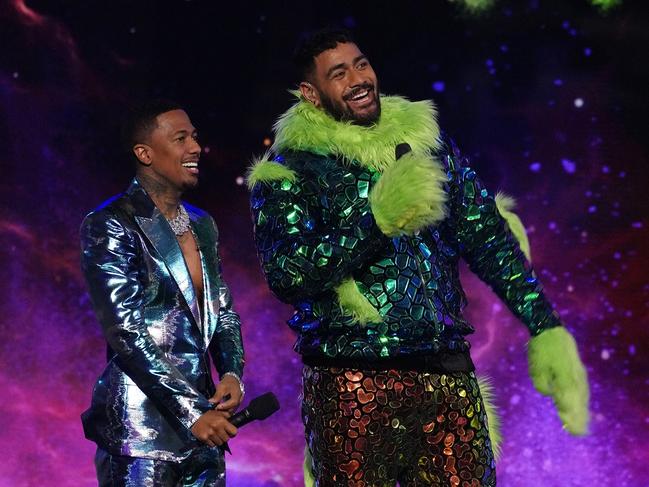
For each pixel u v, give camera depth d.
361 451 10.66
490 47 35.94
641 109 35.56
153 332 12.22
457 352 11.12
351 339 10.62
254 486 22.41
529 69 35.97
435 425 10.93
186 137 12.86
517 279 11.87
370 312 10.50
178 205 13.11
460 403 11.01
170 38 35.41
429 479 11.01
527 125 36.12
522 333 29.22
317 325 10.81
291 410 26.39
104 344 29.73
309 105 11.36
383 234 10.09
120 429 12.02
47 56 34.69
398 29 35.62
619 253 33.19
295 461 23.70
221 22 35.38
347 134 10.94
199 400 11.77
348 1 35.38
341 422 10.66
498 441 11.88
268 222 10.81
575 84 35.97
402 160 10.14
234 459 23.75
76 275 32.19
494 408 12.00
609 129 35.72
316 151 11.02
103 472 12.26
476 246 11.75
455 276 11.50
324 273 10.21
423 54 35.91
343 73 11.16
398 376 10.72
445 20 35.59
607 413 24.58
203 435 11.61
